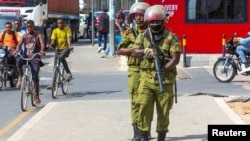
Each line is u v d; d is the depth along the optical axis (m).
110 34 43.94
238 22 38.00
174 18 38.53
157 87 12.41
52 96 23.03
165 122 12.72
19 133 14.95
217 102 19.64
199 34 38.38
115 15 47.34
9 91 26.19
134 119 13.57
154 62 12.38
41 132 15.05
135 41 12.74
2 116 19.17
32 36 21.05
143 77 12.54
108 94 24.47
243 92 24.00
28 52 20.91
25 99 20.23
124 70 35.94
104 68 37.22
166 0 38.41
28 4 50.69
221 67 28.02
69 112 18.22
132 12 13.43
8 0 50.12
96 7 99.75
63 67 24.08
